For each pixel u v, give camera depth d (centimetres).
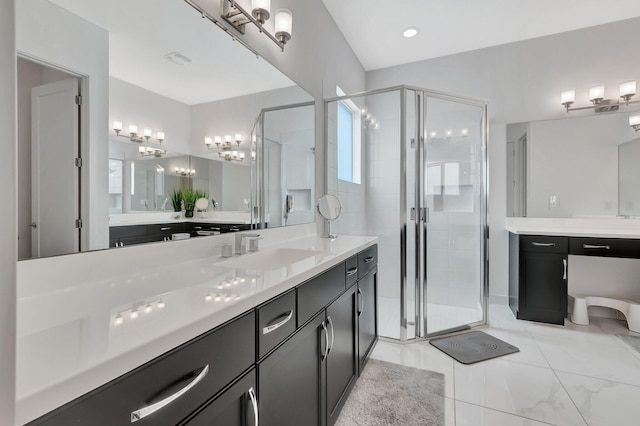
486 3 247
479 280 268
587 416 145
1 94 33
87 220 90
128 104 103
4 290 33
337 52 281
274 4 185
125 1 103
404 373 185
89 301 73
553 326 256
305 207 228
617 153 274
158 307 68
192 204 130
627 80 269
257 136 173
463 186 266
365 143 268
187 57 128
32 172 77
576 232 252
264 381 85
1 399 33
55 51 82
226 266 121
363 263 187
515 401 157
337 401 141
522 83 302
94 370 43
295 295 103
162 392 53
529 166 300
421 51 322
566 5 249
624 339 230
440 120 259
